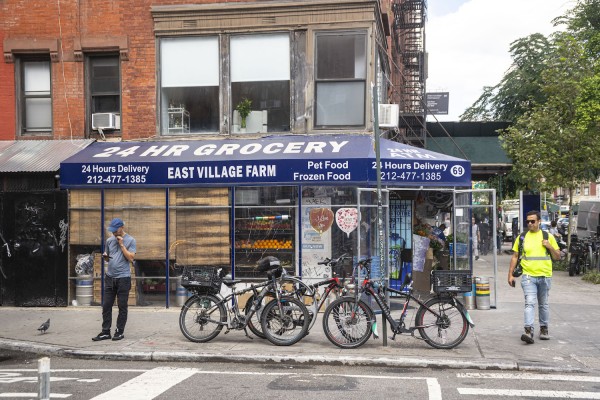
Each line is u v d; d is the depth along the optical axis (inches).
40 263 530.6
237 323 380.5
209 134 550.3
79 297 530.6
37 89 578.6
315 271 505.4
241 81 547.8
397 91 922.1
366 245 485.1
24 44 566.3
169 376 306.3
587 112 827.4
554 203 1822.1
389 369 324.8
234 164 496.4
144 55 556.7
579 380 297.9
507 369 322.0
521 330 417.7
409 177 487.2
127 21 558.6
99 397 263.1
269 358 339.3
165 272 523.8
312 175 486.3
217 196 515.5
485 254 543.8
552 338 391.2
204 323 380.5
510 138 968.3
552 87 910.4
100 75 572.1
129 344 376.2
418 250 565.6
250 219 514.3
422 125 862.5
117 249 394.3
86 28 563.5
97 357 353.1
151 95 556.1
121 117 561.3
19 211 533.0
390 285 565.3
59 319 470.9
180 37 555.8
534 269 380.2
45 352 368.5
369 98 529.7
